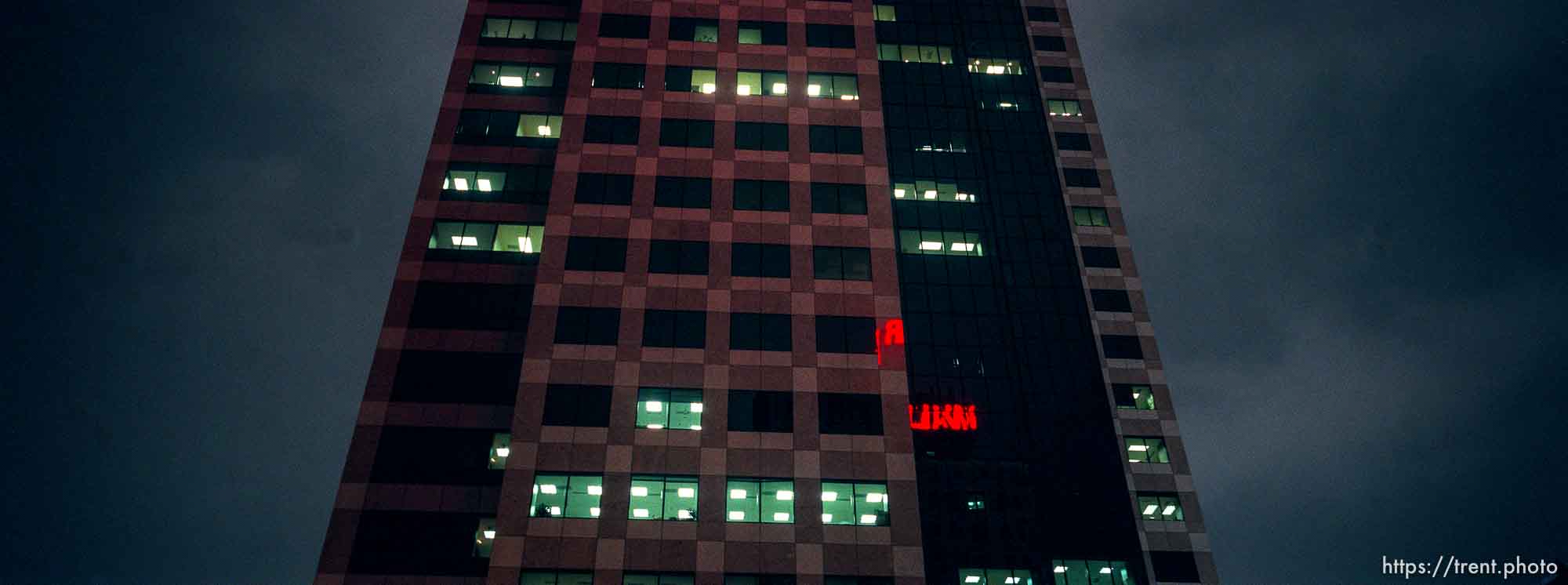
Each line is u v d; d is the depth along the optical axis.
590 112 55.34
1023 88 87.88
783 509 42.50
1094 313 75.00
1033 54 90.12
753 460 43.66
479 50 67.56
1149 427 69.94
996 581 61.75
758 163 53.75
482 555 48.00
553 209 51.19
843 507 42.75
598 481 42.75
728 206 51.91
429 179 60.66
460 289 56.53
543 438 43.72
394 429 51.16
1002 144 84.06
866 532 42.19
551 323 47.25
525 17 69.62
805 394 45.81
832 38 59.81
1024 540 63.50
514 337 55.03
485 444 51.25
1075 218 80.38
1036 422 69.06
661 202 51.84
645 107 55.81
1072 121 86.31
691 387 45.62
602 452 43.53
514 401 52.88
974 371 70.62
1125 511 66.06
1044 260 77.56
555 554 40.88
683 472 43.16
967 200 78.38
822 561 41.31
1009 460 67.06
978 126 84.75
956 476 65.88
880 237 51.38
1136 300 76.19
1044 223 79.69
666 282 49.00
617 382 45.56
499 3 70.38
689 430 44.34
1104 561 63.94
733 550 41.34
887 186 53.41
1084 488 66.69
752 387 45.81
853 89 57.44
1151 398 71.44
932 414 68.44
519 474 42.66
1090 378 71.62
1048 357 72.25
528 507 41.84
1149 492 67.00
